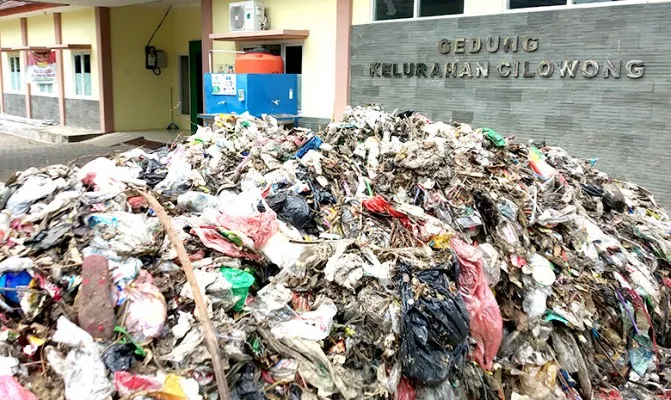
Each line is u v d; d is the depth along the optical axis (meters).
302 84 10.01
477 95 7.77
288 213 3.77
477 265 3.41
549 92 7.10
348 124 5.53
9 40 18.64
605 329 3.87
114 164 4.36
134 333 2.60
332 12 9.29
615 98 6.58
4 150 12.38
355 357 2.91
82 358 2.41
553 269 3.88
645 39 6.27
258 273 3.20
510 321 3.56
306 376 2.70
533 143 6.18
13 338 2.52
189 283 2.80
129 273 2.83
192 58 14.27
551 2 6.98
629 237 4.79
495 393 3.23
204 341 2.57
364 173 4.60
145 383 2.35
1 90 19.70
